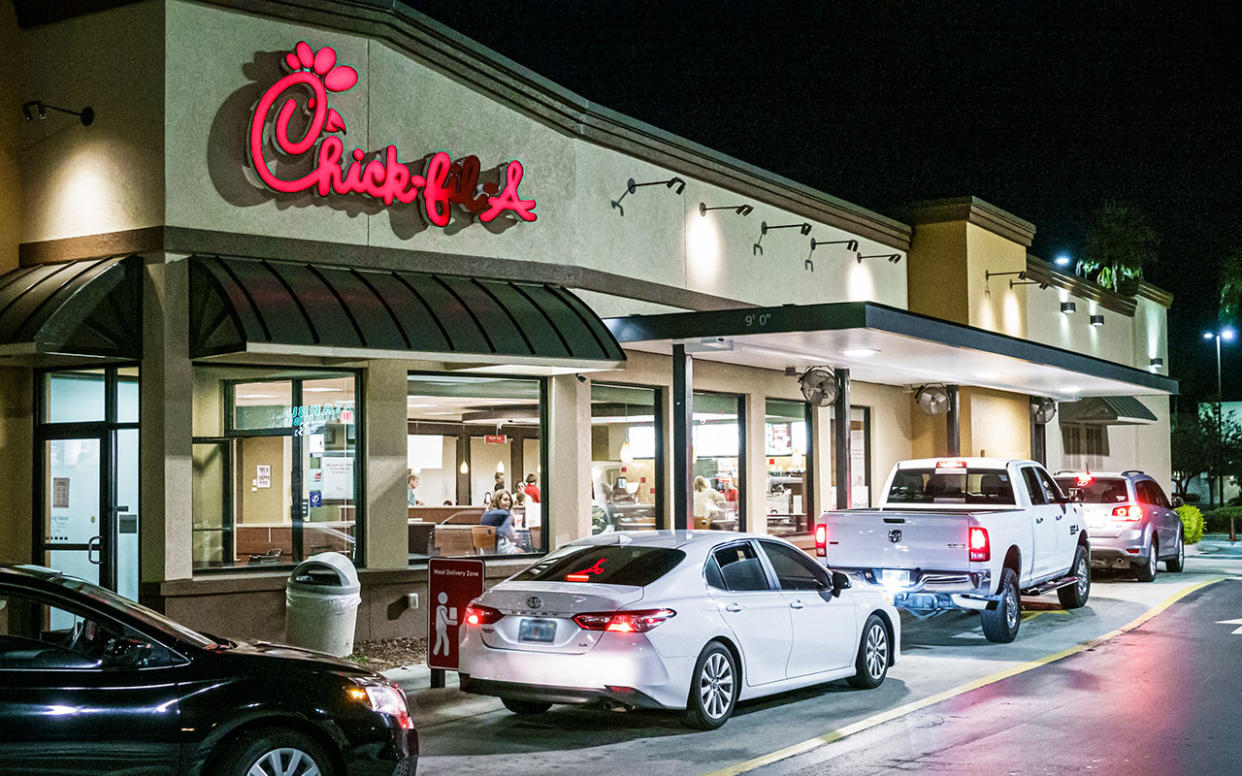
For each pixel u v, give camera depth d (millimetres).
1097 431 38719
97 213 13766
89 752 6266
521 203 15969
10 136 14359
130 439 13742
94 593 6879
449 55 15312
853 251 24297
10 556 14281
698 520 19859
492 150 15930
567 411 16750
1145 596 19734
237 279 13117
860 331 15453
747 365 20859
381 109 14820
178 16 13516
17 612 6762
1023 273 28219
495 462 16203
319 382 14703
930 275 26641
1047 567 16422
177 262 13328
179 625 7305
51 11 14125
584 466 17078
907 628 16234
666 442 19078
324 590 12828
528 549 16406
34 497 14352
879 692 11586
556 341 15055
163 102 13359
